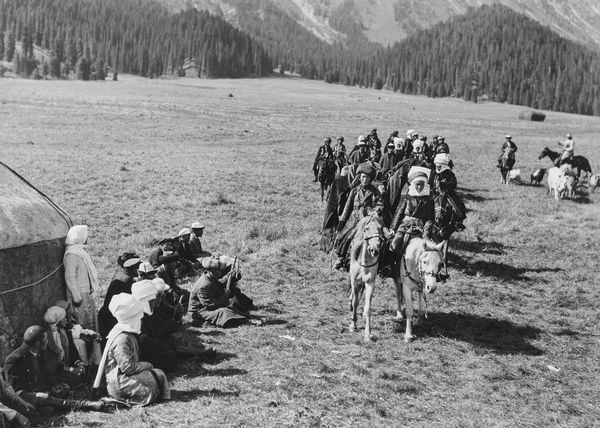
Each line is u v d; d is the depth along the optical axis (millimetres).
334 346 10391
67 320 9203
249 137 48906
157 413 7777
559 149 50344
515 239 19422
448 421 7969
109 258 15562
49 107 61750
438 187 13984
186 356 9672
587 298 13820
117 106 65375
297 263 15852
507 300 13523
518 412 8375
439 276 10258
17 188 9883
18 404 7434
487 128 70312
